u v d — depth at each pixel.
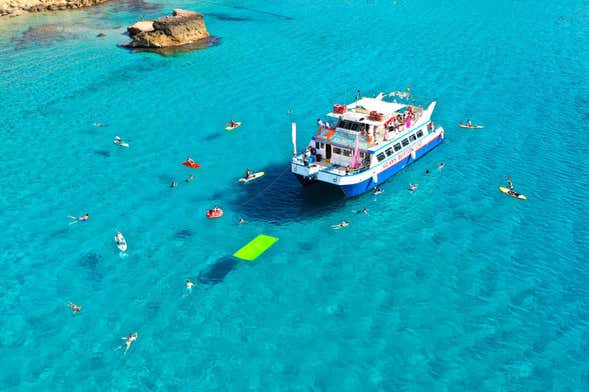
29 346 33.44
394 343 33.09
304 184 49.09
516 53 83.88
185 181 51.81
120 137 60.69
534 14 103.88
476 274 38.84
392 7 112.69
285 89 72.88
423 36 93.25
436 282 38.16
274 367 31.67
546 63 79.56
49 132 61.81
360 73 77.75
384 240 42.88
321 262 40.47
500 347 32.59
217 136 60.66
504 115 64.12
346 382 30.62
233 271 39.62
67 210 47.44
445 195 48.78
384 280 38.50
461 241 42.50
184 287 38.12
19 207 47.94
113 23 105.38
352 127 49.28
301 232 44.03
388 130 50.94
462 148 57.09
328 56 85.00
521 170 52.47
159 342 33.59
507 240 42.47
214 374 31.28
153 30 91.25
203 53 87.94
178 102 69.69
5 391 30.44
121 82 76.50
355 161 47.59
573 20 99.31
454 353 32.25
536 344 32.72
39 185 51.31
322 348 32.94
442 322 34.56
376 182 49.34
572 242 42.03
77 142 59.50
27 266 40.56
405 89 71.88
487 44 88.25
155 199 48.97
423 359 31.95
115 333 34.38
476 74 76.31
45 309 36.38
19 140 59.97
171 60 85.12
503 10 107.31
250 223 45.31
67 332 34.47
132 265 40.44
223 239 43.31
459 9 109.12
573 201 47.31
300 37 95.06
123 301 36.97
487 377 30.62
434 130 56.84
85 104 69.38
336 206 47.56
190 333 34.22
